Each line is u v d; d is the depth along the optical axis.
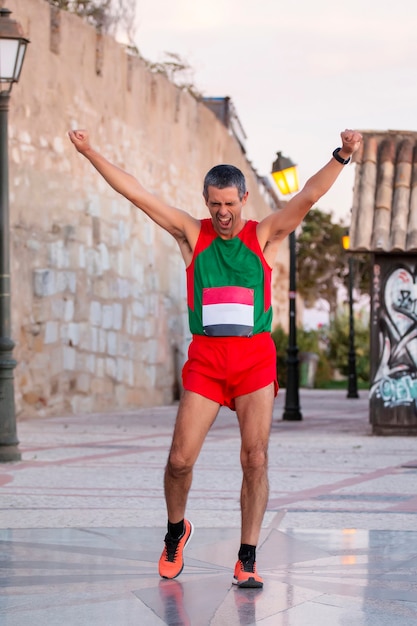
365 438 19.09
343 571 7.12
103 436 19.12
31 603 6.22
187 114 38.38
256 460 6.63
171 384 35.25
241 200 6.52
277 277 64.94
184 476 6.74
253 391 6.59
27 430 20.41
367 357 61.06
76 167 27.19
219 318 6.55
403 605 6.20
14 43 14.03
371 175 19.16
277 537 8.41
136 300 31.62
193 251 6.70
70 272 26.73
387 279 18.95
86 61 28.05
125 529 8.73
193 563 7.38
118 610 6.07
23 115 24.33
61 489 11.41
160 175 34.97
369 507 10.18
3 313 14.38
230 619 5.87
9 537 8.34
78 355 27.19
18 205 24.09
